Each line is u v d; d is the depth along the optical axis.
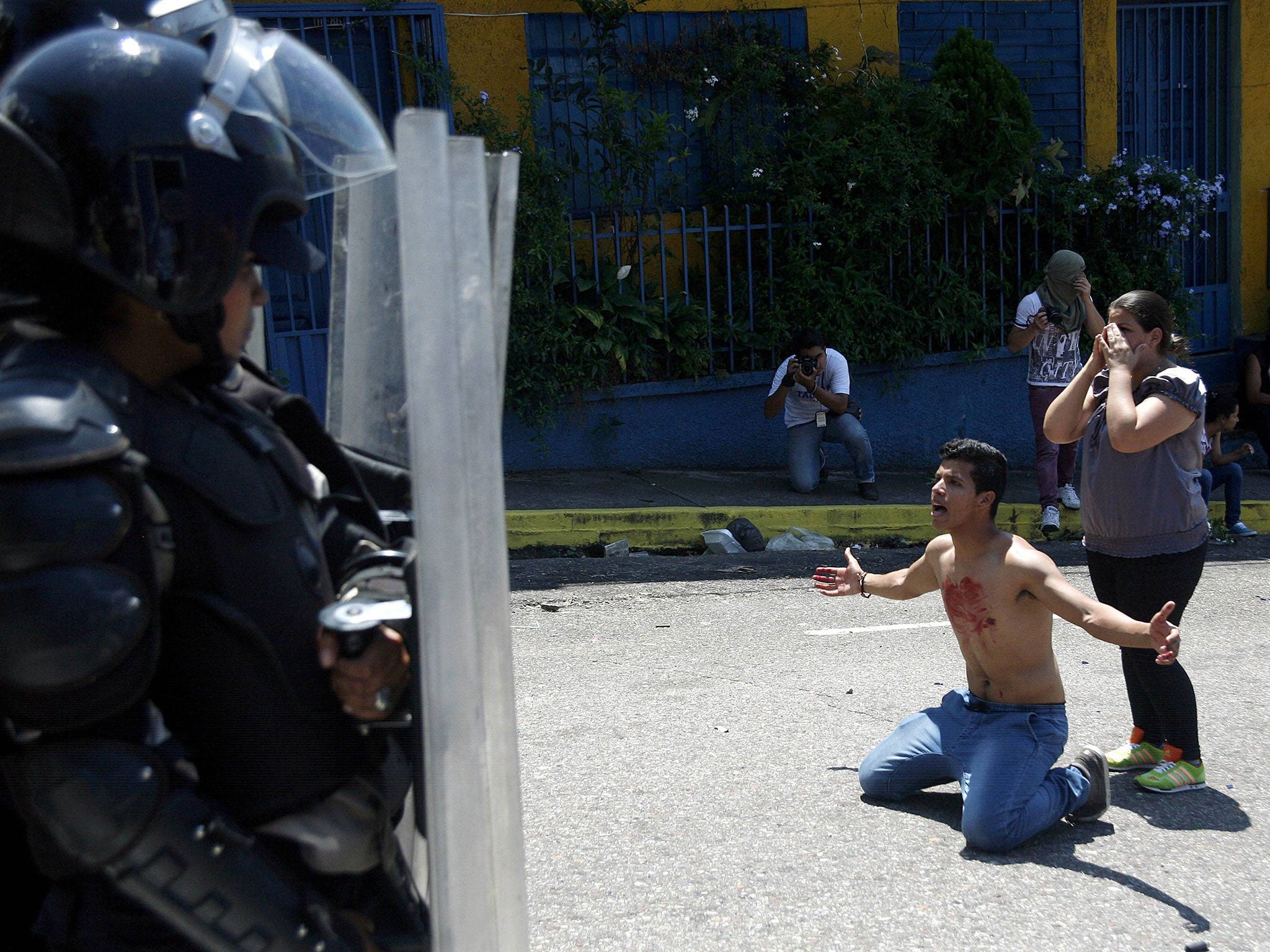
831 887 3.28
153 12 1.63
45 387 1.29
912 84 9.81
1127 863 3.45
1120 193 10.55
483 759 1.38
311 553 1.54
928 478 9.71
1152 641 3.23
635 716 4.66
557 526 7.71
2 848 1.54
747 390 9.57
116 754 1.29
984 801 3.49
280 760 1.44
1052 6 10.67
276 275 8.03
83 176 1.37
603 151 9.38
